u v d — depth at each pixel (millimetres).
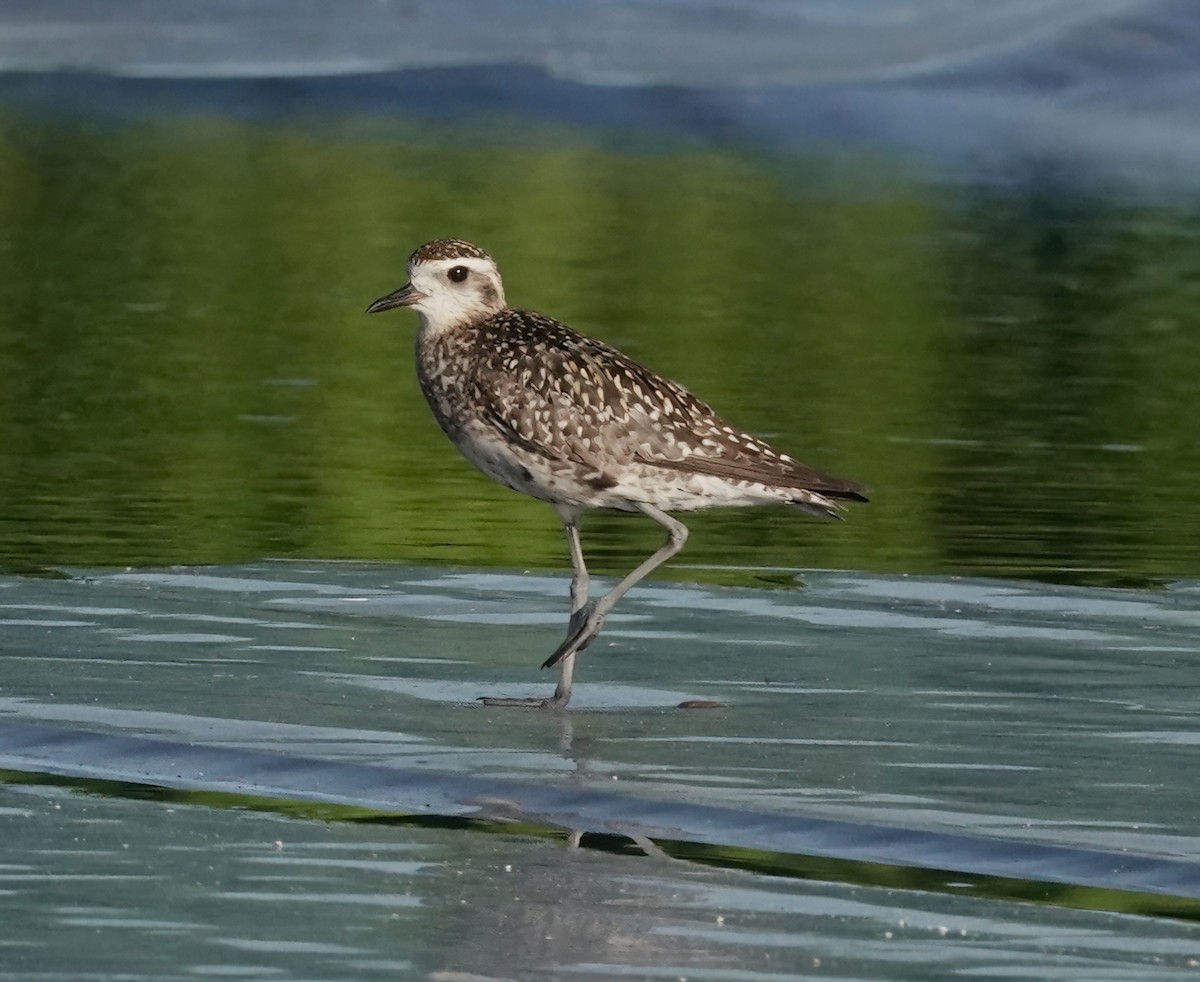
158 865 9391
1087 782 10570
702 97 40281
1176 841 9773
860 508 16891
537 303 24594
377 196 31203
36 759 10812
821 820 10000
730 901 9055
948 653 12930
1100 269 27875
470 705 11812
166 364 21891
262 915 8859
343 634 13258
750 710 11773
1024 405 20875
